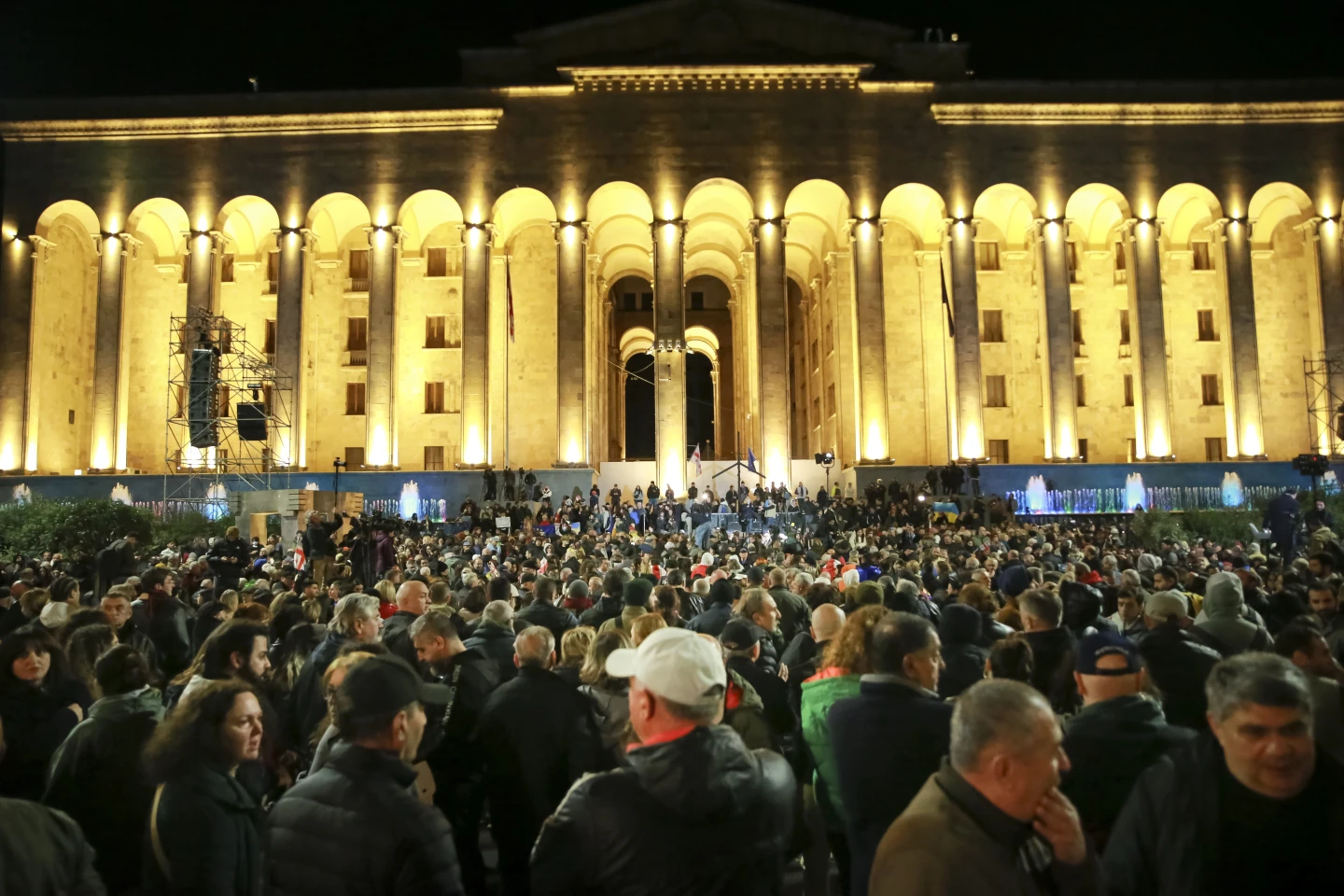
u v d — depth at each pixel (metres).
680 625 10.56
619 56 51.38
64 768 5.79
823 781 6.29
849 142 50.38
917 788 5.11
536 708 6.74
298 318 49.34
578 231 49.91
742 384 65.50
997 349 56.09
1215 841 3.80
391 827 4.15
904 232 56.72
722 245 62.56
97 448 48.97
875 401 49.38
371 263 49.88
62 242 52.72
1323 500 34.81
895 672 5.46
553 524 40.38
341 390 55.12
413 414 55.38
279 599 10.82
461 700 7.43
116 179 50.28
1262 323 55.25
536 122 50.53
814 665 8.23
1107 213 55.06
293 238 49.69
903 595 11.38
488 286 49.88
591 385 56.00
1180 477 47.59
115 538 35.69
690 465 51.22
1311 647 6.46
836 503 42.69
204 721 5.02
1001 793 3.62
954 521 39.31
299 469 48.81
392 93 50.47
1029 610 7.34
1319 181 50.25
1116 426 55.19
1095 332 55.97
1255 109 50.41
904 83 50.50
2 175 53.28
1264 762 3.72
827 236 58.34
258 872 5.02
